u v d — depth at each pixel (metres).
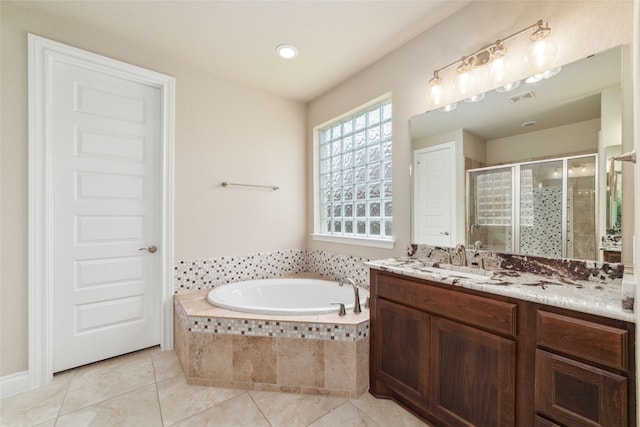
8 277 1.67
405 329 1.51
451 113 1.79
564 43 1.35
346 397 1.66
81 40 1.89
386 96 2.28
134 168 2.16
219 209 2.54
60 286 1.87
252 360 1.74
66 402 1.59
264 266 2.81
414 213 2.02
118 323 2.10
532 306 1.06
